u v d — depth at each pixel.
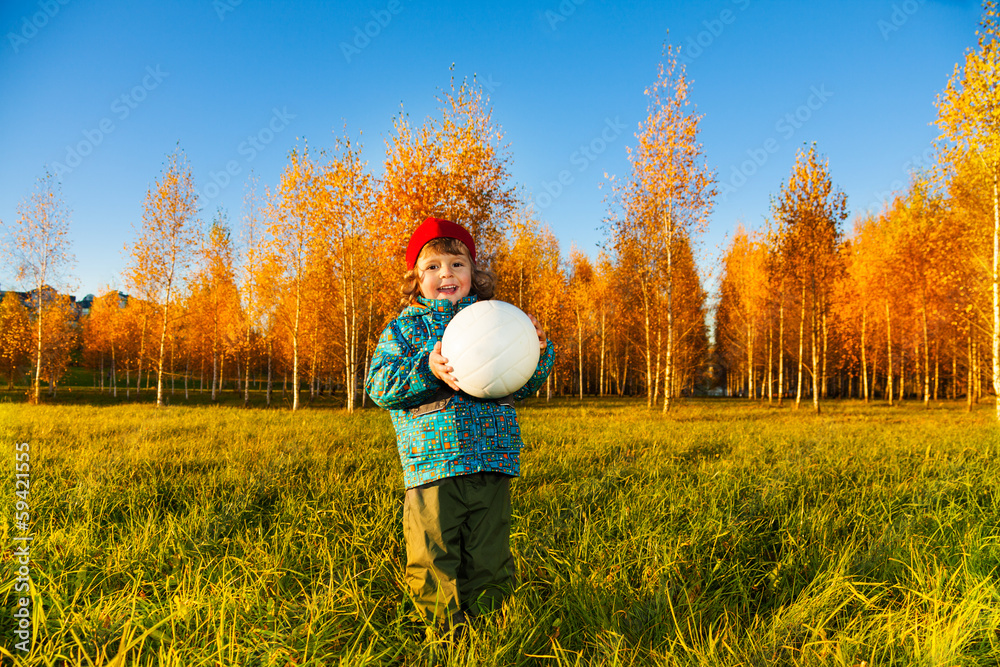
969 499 4.09
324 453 6.72
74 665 1.91
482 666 1.90
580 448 7.44
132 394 42.12
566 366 44.84
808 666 1.97
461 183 19.34
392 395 2.19
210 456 6.62
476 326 2.12
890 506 3.94
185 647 2.01
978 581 2.54
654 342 25.62
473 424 2.26
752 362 36.94
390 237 20.00
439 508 2.18
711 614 2.41
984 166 13.88
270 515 3.86
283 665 1.99
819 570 2.75
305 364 36.22
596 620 2.30
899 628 2.18
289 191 22.06
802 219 22.09
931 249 21.02
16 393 33.03
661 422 13.58
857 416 17.95
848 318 30.70
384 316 26.45
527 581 2.72
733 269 40.28
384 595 2.61
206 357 39.75
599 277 40.91
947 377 40.06
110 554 3.02
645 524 3.48
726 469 5.53
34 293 25.19
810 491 4.59
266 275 25.27
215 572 2.76
